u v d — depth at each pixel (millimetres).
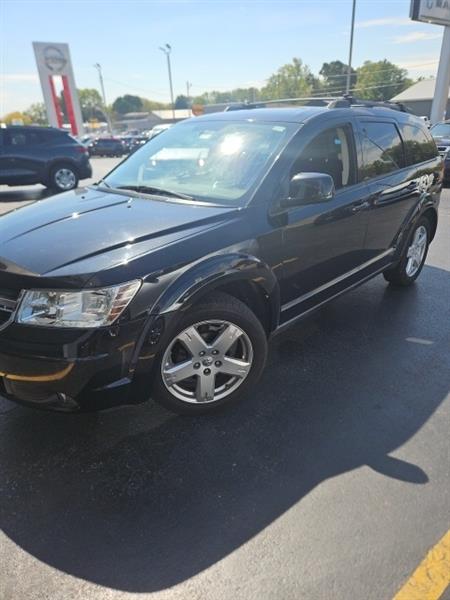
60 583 1931
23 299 2311
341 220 3535
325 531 2139
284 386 3248
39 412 2959
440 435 2770
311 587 1895
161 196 3188
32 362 2311
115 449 2652
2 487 2396
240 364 2887
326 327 4129
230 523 2189
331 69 91875
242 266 2719
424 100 49188
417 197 4602
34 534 2146
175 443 2697
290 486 2396
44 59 36219
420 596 1857
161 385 2623
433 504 2277
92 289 2264
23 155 11695
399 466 2525
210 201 3027
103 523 2197
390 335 3980
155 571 1973
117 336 2312
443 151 11539
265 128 3396
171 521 2203
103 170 19969
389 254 4469
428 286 5121
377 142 4039
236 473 2484
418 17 19391
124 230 2650
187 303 2488
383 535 2113
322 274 3537
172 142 3770
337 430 2809
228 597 1863
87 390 2348
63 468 2518
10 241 2652
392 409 3008
